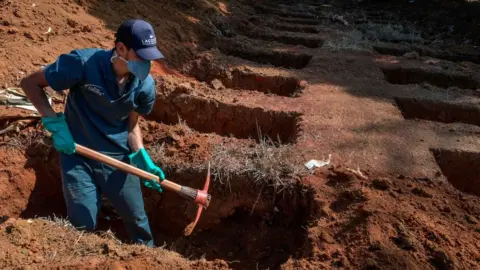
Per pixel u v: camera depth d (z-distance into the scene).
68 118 3.60
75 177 3.56
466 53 8.92
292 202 4.32
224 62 6.99
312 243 3.60
